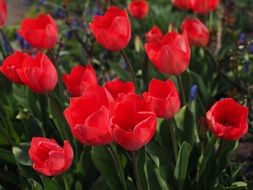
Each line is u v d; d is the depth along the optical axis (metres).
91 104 0.97
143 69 1.38
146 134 0.95
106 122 0.95
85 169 1.22
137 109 0.97
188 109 1.22
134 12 1.66
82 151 1.26
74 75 1.21
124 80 1.59
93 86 1.00
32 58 1.16
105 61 1.87
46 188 1.13
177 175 1.14
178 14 2.32
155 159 1.19
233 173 1.35
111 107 0.95
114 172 1.13
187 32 1.43
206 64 1.63
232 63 1.60
